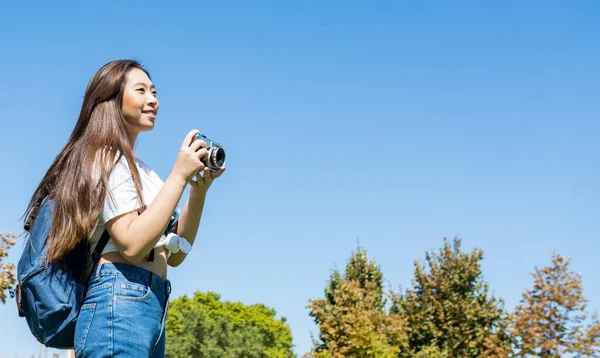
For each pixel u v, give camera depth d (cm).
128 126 238
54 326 213
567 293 1917
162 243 231
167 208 213
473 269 2247
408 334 2284
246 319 6184
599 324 1883
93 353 206
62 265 214
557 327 1914
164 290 228
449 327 2189
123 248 211
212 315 6075
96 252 216
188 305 5950
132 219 214
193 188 257
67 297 212
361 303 2227
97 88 233
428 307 2239
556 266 1964
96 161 218
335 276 2467
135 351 210
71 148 230
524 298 1983
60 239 209
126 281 215
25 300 219
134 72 239
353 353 2116
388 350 2122
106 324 208
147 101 238
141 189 224
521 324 1945
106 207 212
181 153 226
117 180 216
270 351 5975
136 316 213
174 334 5381
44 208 221
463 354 2155
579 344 1872
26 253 220
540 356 1894
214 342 5431
